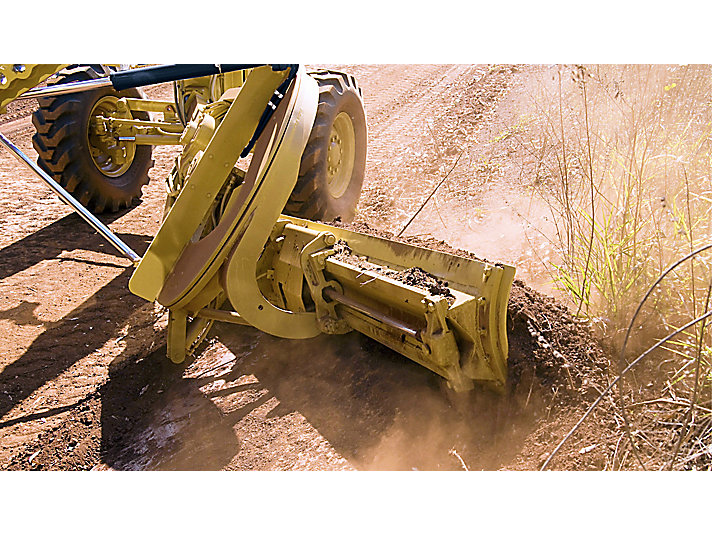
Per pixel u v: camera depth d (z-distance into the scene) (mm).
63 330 4520
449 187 6133
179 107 6449
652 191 3635
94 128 6449
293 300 3643
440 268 2990
